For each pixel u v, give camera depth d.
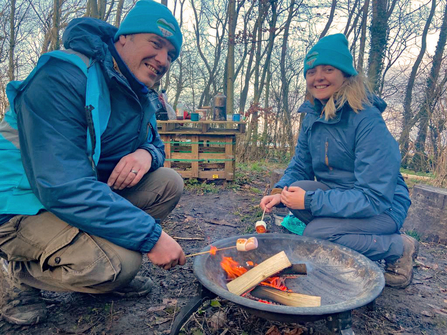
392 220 2.12
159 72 1.72
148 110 1.90
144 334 1.71
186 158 4.93
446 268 2.65
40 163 1.35
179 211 3.79
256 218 3.64
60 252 1.49
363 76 2.21
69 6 7.83
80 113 1.47
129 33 1.60
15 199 1.46
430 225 3.26
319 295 1.64
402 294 2.22
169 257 1.51
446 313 2.02
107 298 2.00
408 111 10.46
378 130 2.04
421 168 7.52
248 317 1.88
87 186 1.39
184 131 4.87
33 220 1.50
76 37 1.56
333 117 2.20
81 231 1.50
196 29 14.87
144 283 2.04
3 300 1.75
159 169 2.14
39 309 1.75
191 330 1.75
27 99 1.39
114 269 1.47
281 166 7.60
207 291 1.58
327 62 2.09
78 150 1.44
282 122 8.56
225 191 4.79
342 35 2.16
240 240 1.74
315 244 1.93
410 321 1.93
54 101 1.39
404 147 9.30
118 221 1.43
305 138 2.61
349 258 1.78
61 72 1.43
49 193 1.34
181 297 2.05
